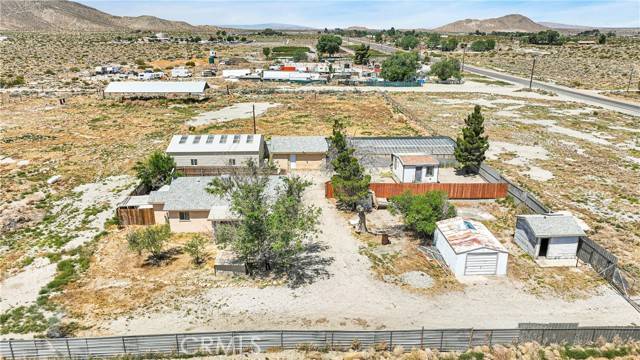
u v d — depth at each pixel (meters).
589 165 56.41
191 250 32.94
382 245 35.97
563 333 24.34
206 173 49.91
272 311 27.55
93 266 32.84
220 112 87.44
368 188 41.84
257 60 174.75
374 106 94.06
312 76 125.44
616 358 23.66
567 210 42.22
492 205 43.94
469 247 31.25
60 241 36.59
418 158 49.78
